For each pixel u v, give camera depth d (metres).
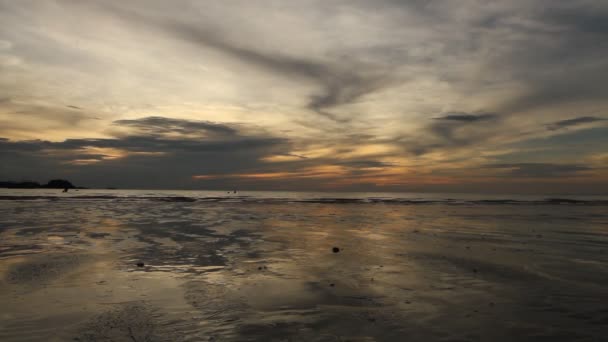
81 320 6.16
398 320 6.29
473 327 5.99
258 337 5.53
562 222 26.12
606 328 6.00
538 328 5.96
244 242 15.15
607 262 11.38
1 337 5.42
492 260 11.65
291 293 7.90
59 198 57.12
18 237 15.70
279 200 67.38
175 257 11.80
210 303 7.16
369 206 49.91
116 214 28.80
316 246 14.38
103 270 9.84
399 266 10.70
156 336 5.53
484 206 52.69
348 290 8.17
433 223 24.83
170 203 48.75
